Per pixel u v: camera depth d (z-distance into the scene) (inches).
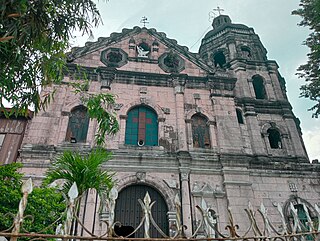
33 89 303.9
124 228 321.4
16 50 249.6
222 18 1231.5
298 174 700.7
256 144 751.1
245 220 598.5
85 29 305.3
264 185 673.0
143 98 747.4
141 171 628.7
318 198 671.1
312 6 667.4
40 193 382.3
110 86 746.8
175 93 770.8
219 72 844.6
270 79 928.3
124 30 898.1
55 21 288.4
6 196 345.7
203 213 192.7
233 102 788.0
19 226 144.6
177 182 629.0
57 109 681.6
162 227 585.3
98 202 565.9
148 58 839.7
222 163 669.3
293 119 830.5
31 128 638.5
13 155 596.4
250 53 1014.4
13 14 225.8
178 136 697.0
